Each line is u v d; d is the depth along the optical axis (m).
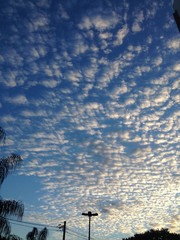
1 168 12.66
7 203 12.39
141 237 44.94
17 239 12.75
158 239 43.72
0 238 12.27
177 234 43.84
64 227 33.88
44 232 23.36
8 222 12.30
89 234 33.19
